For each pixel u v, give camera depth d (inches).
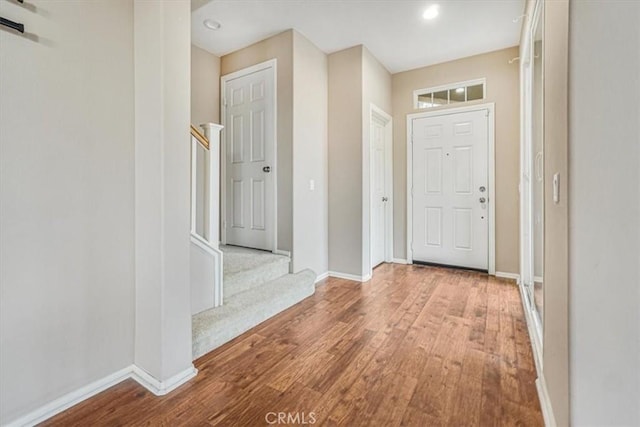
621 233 30.5
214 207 96.0
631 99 28.9
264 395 64.6
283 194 132.0
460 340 87.1
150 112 66.6
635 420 28.8
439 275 151.0
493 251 150.2
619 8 30.3
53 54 57.7
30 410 55.9
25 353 55.2
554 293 54.2
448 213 162.2
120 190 67.9
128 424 56.4
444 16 118.2
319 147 146.2
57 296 59.1
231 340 88.0
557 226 52.1
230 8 112.7
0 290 52.3
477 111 152.7
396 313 106.6
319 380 69.6
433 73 162.9
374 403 62.0
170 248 66.4
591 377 36.7
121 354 69.0
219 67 151.9
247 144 143.3
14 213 53.7
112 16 65.9
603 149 33.8
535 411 59.2
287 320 101.3
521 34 126.3
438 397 63.6
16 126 53.6
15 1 53.0
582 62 38.9
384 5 110.8
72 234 61.0
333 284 139.3
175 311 67.7
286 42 128.7
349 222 146.6
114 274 67.4
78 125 61.3
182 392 65.4
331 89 149.6
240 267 115.4
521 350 81.4
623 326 30.4
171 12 65.7
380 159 171.0
